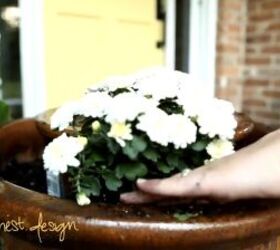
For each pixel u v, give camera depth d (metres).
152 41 2.18
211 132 0.59
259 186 0.53
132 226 0.49
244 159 0.54
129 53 2.07
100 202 0.56
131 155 0.56
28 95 1.73
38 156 0.99
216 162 0.56
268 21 2.42
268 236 0.54
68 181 0.63
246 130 0.73
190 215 0.51
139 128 0.56
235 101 2.54
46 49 1.75
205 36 2.36
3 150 0.94
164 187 0.54
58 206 0.53
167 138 0.56
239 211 0.52
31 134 0.98
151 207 0.54
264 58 2.47
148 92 0.61
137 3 2.07
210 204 0.54
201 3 2.35
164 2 2.22
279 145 0.55
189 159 0.61
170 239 0.49
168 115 0.59
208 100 0.62
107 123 0.58
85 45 1.88
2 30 1.68
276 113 2.46
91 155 0.58
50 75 1.78
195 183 0.53
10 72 1.71
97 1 1.90
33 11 1.69
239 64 2.53
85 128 0.60
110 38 1.97
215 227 0.49
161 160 0.59
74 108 0.61
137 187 0.57
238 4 2.44
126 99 0.58
